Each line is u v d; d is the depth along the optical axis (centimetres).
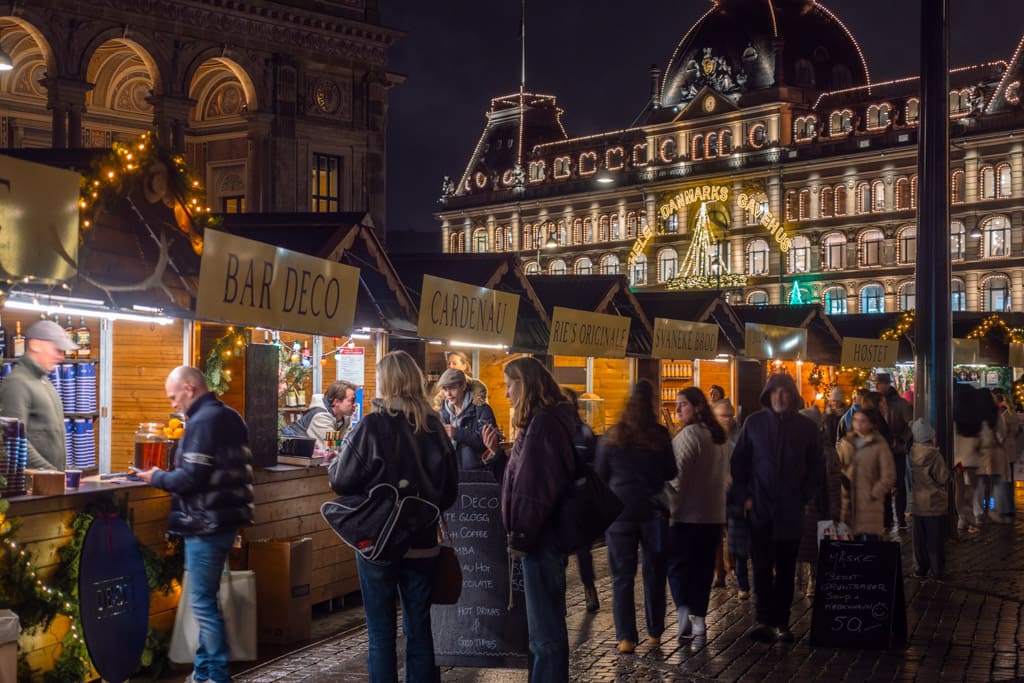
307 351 1553
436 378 1819
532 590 752
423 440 740
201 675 809
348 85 4228
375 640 738
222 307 963
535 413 752
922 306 1736
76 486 850
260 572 1004
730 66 9669
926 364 1736
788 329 2455
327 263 1131
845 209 8594
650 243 9775
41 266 781
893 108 8406
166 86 3725
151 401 1114
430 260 1862
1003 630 1098
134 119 3859
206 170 4062
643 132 9994
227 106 4069
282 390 1472
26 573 767
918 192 1739
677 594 1033
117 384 1122
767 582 1027
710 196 9350
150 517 923
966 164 7888
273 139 3991
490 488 880
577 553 1166
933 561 1385
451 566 758
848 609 1012
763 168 8994
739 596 1246
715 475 1040
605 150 10262
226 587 851
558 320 1684
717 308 2567
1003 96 7756
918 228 1742
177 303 1066
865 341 2822
